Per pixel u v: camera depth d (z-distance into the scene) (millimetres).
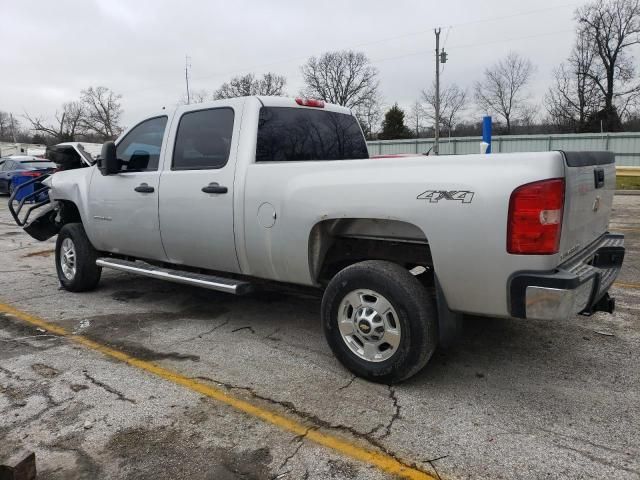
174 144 4613
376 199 3227
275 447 2725
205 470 2541
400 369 3264
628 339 4195
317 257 3709
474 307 3057
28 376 3604
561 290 2723
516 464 2551
